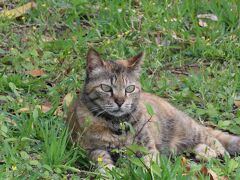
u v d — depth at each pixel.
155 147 8.18
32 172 7.38
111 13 11.12
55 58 10.09
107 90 7.96
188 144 8.68
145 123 7.92
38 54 10.27
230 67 10.17
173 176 6.99
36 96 9.29
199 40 10.57
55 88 9.35
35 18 11.10
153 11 11.25
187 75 10.12
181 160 7.74
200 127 8.74
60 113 8.80
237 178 7.23
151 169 6.97
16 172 7.30
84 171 7.48
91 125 7.93
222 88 9.67
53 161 7.59
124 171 7.29
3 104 8.96
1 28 10.78
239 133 8.80
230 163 7.56
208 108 9.11
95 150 7.95
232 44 10.60
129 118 7.99
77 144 7.91
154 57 10.27
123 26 10.91
